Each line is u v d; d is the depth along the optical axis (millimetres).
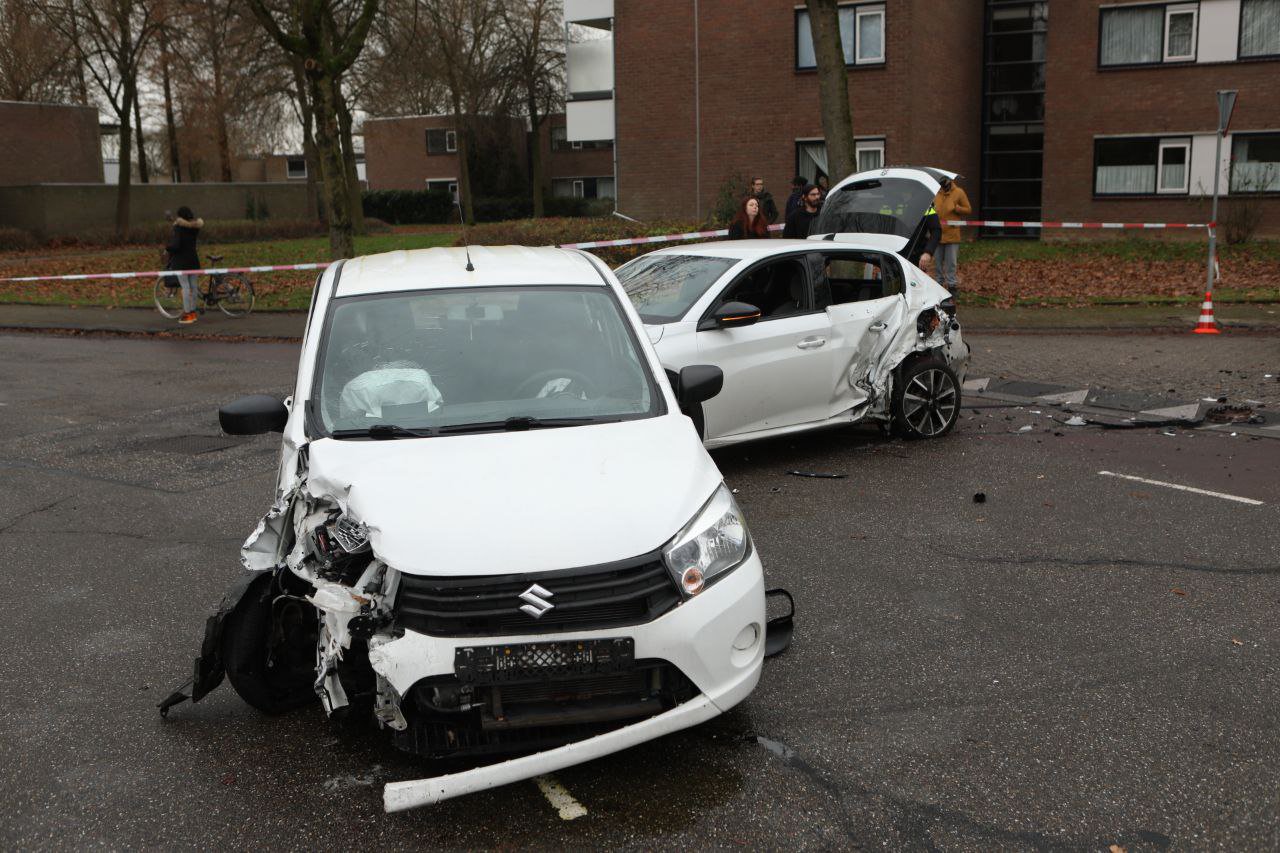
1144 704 4172
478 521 3520
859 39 26109
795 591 5441
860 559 5906
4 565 6141
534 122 49531
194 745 4023
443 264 5152
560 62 47812
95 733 4129
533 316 4734
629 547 3471
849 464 7977
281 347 15227
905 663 4578
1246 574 5559
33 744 4051
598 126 31219
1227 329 13992
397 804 3236
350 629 3414
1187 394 10047
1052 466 7777
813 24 15227
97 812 3578
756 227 14008
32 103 41031
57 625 5238
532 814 3500
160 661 4805
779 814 3465
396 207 53438
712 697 3533
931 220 11500
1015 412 9617
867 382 8344
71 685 4566
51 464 8438
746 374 7609
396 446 4020
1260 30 26125
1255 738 3895
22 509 7238
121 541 6520
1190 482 7258
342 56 19203
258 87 37625
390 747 3980
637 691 3504
